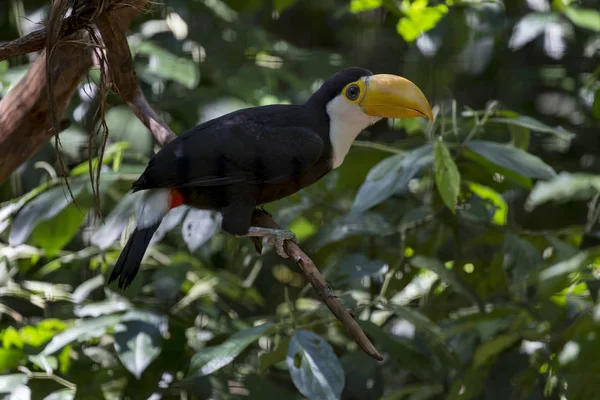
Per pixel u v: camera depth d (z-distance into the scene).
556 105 11.62
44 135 7.67
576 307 8.39
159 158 7.01
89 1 6.01
